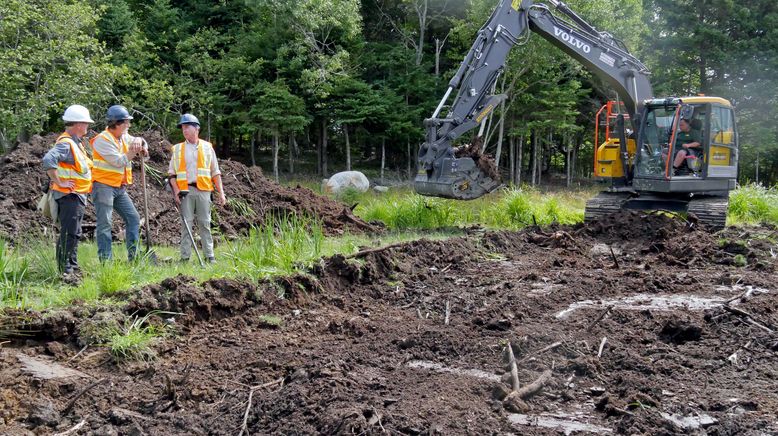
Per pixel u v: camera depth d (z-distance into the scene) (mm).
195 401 4227
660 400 4230
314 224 9719
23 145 10336
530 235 11133
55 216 6707
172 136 25391
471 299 6785
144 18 26625
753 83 28250
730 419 3906
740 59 28156
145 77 23531
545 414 4055
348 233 11031
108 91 18406
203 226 7879
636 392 4305
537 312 6340
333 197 18406
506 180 29641
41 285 6168
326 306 6414
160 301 5598
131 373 4648
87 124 6816
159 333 5312
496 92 24703
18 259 6844
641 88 13516
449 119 12281
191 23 25438
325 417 3732
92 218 9656
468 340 5352
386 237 11031
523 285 7539
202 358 4949
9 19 16766
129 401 4207
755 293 7203
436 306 6535
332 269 7070
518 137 28516
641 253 10180
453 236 10844
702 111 12203
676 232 10930
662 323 5961
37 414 3916
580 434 3746
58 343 4879
